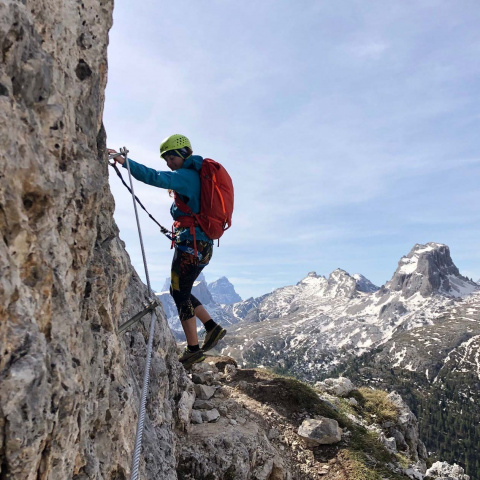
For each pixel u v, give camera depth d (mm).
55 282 2680
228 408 8656
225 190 6465
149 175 5621
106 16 3887
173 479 4988
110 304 4055
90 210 3217
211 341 7809
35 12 2867
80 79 3438
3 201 2230
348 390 13359
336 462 8406
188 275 6801
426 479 9750
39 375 2211
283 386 10234
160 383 6016
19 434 2082
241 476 6707
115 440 3691
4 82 2303
